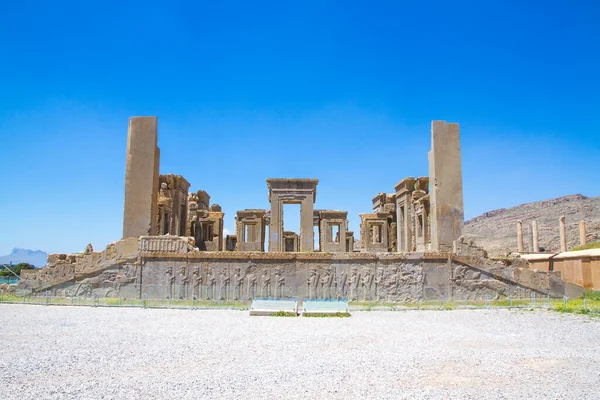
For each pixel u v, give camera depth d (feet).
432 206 108.47
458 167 107.55
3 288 102.68
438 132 108.47
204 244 167.22
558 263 121.29
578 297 97.50
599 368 38.24
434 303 93.86
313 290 96.48
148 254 98.43
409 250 152.56
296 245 193.16
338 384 33.06
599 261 106.83
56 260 100.78
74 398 29.68
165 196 136.87
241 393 30.81
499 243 328.90
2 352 43.98
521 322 67.21
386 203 175.52
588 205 399.44
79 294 97.91
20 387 32.09
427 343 49.70
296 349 46.01
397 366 38.63
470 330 59.47
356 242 254.06
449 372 36.76
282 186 134.10
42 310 81.15
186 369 37.42
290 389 31.78
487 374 36.17
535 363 39.99
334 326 63.57
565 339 52.24
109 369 37.42
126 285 97.86
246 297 96.27
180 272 97.71
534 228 203.51
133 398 29.68
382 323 66.90
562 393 31.17
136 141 109.40
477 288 96.89
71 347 46.60
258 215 158.71
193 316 74.59
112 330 58.29
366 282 96.58
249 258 97.45
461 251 98.07
